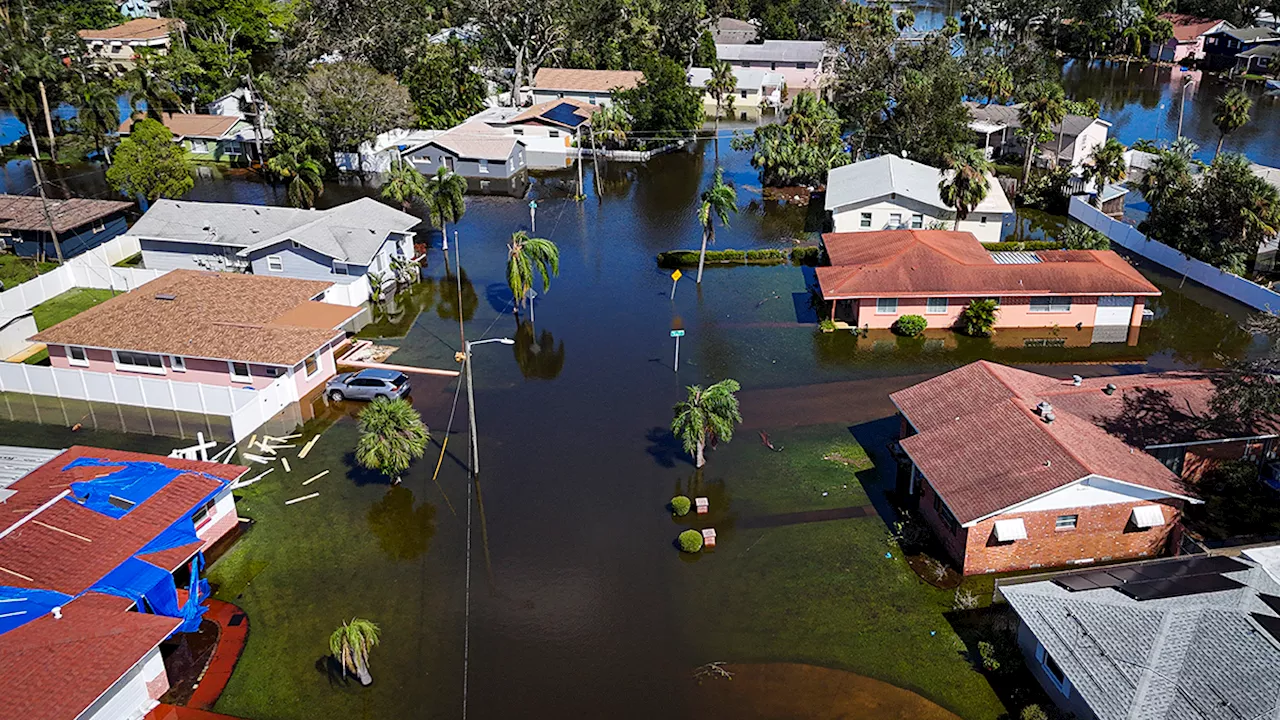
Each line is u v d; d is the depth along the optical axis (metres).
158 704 29.17
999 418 38.28
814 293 61.91
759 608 33.59
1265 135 103.12
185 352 47.25
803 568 35.62
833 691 29.86
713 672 30.70
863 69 92.38
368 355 53.00
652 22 123.19
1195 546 34.81
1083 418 39.09
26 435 44.78
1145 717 25.27
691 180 88.12
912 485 39.50
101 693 26.19
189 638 32.09
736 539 37.34
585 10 120.25
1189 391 41.44
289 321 49.97
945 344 54.59
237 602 33.91
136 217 76.56
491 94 114.19
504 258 68.38
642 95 96.62
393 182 71.12
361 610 33.50
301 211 65.38
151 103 92.69
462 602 33.91
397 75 102.81
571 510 39.16
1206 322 57.75
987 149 90.56
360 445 39.25
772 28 139.62
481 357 52.88
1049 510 34.03
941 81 82.81
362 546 36.97
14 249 66.88
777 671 30.73
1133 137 103.31
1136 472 35.22
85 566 31.20
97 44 130.00
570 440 44.31
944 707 29.20
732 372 51.00
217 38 118.94
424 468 42.16
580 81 109.94
